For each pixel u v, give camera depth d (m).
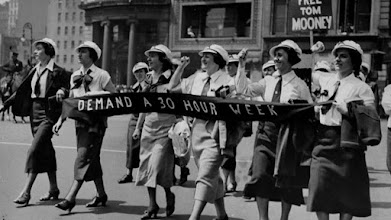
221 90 5.62
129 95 6.07
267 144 5.57
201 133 5.64
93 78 6.57
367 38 33.91
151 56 6.36
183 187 8.60
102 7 42.62
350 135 4.84
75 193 6.28
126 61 43.78
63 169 9.70
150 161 6.12
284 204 5.60
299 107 5.24
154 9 41.25
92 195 7.52
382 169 11.45
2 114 22.94
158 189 8.29
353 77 5.02
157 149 6.13
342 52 5.00
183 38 40.59
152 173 6.10
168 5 41.00
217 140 5.55
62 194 7.44
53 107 6.73
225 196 7.91
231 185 8.27
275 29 37.16
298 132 5.26
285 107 5.29
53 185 7.00
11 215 6.05
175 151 6.15
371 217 6.65
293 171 5.29
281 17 37.00
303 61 19.20
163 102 5.91
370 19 34.34
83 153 6.34
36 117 6.77
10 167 9.56
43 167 6.73
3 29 27.33
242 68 5.68
